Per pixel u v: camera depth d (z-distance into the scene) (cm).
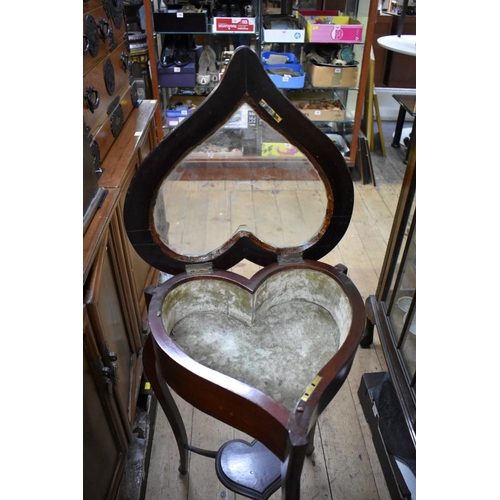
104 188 96
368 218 233
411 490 104
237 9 241
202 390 71
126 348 118
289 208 100
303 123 78
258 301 92
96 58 104
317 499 113
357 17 247
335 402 138
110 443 93
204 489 115
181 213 102
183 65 242
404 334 120
